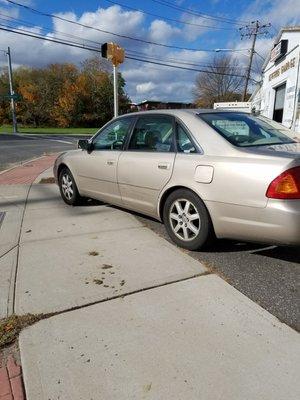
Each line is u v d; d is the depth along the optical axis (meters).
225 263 3.85
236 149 3.71
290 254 4.04
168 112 4.55
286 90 13.33
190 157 4.03
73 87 64.06
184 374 2.29
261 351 2.47
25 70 68.69
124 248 4.30
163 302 3.09
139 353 2.49
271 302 3.09
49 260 4.01
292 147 3.83
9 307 3.08
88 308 3.04
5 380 2.30
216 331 2.70
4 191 7.84
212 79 62.53
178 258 3.97
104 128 5.61
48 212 5.99
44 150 19.58
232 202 3.59
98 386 2.22
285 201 3.27
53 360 2.45
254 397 2.11
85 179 5.84
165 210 4.36
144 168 4.57
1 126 64.38
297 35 12.28
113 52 8.58
